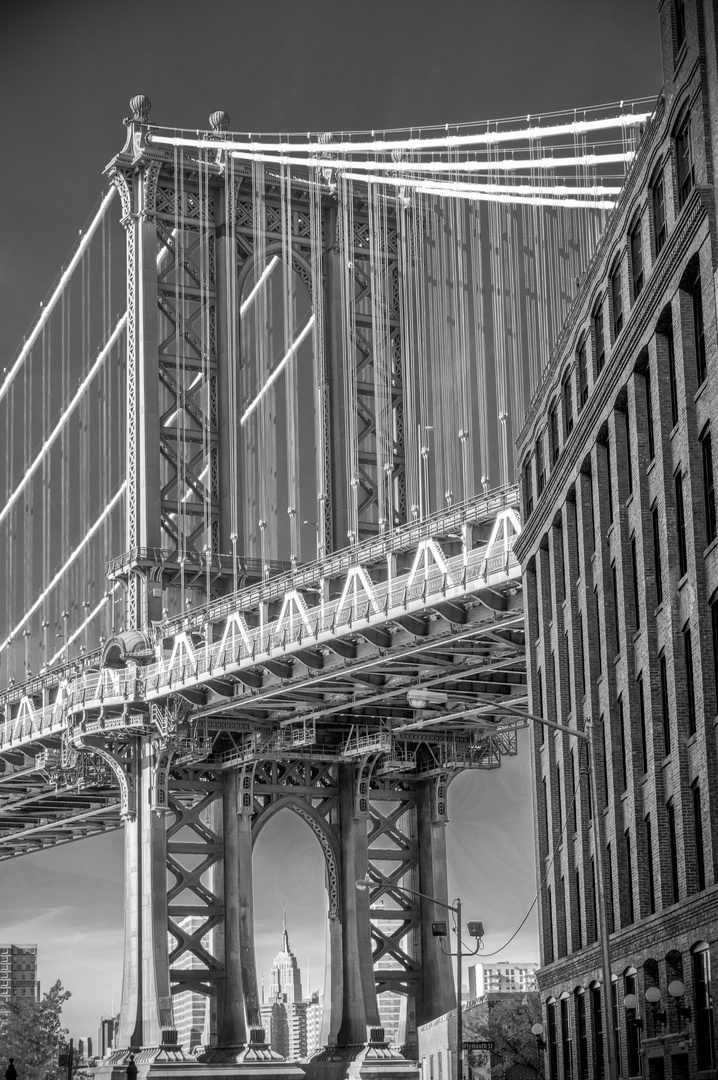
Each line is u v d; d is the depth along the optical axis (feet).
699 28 150.92
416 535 344.69
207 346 452.35
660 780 175.83
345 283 467.52
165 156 453.17
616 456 193.36
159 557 430.61
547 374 239.50
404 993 485.56
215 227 460.55
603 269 200.03
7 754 499.10
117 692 426.92
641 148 175.52
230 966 447.01
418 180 372.99
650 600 179.22
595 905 215.10
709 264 150.30
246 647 387.55
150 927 436.76
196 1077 421.18
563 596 237.04
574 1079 220.02
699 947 158.30
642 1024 180.34
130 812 444.55
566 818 231.50
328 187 473.67
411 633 349.61
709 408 154.10
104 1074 424.05
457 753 477.77
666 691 176.24
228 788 460.55
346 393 460.55
